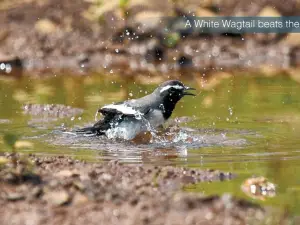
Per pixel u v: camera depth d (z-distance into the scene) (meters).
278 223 8.36
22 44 21.84
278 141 12.94
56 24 22.77
